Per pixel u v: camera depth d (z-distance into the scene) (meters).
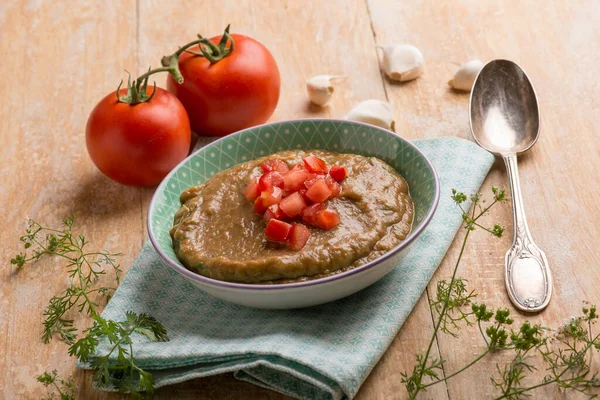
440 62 0.84
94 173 0.77
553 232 0.67
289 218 0.63
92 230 0.72
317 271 0.60
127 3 0.94
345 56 0.86
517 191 0.69
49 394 0.61
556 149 0.73
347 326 0.61
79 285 0.68
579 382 0.58
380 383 0.60
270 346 0.59
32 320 0.66
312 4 0.92
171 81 0.77
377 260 0.59
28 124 0.82
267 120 0.80
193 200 0.66
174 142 0.73
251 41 0.77
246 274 0.61
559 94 0.79
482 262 0.66
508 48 0.84
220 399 0.60
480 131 0.75
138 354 0.61
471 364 0.57
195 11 0.92
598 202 0.69
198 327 0.63
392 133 0.68
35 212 0.74
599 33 0.84
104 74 0.86
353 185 0.65
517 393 0.56
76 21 0.92
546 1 0.89
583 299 0.63
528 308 0.62
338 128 0.70
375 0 0.92
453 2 0.90
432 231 0.67
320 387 0.57
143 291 0.65
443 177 0.71
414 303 0.63
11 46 0.90
